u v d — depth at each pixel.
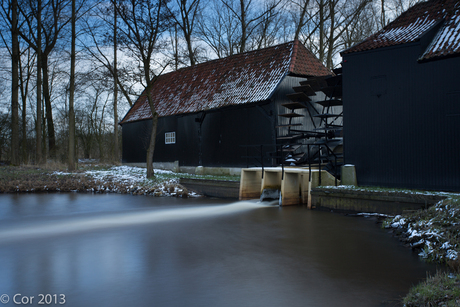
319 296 4.64
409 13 12.21
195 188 15.62
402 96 10.31
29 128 34.50
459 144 9.31
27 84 27.72
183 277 5.42
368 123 10.97
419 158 9.97
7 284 5.21
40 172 20.83
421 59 9.67
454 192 9.30
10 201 14.18
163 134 22.02
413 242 6.90
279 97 15.79
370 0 24.80
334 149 16.14
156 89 24.72
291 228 8.78
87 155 39.66
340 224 9.02
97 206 12.87
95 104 38.22
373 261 6.07
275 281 5.20
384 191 9.45
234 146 17.11
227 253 6.69
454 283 4.49
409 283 5.03
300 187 13.41
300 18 26.64
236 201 13.55
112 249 7.05
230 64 19.98
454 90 9.44
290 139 15.69
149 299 4.63
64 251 6.94
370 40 11.66
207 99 18.73
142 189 16.17
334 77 13.88
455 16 10.62
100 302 4.56
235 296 4.68
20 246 7.36
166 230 8.80
